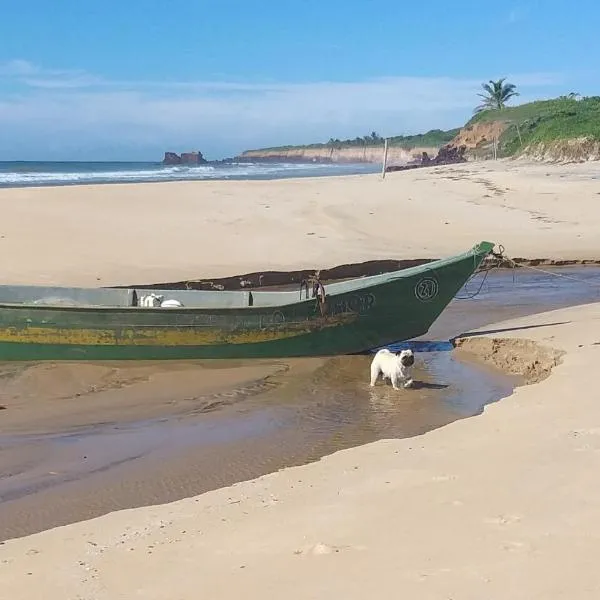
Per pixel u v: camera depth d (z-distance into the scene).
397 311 12.79
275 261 20.64
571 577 4.19
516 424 7.76
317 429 9.16
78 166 116.62
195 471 7.79
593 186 34.25
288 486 6.45
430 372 11.70
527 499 5.47
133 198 29.77
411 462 6.76
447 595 4.08
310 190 34.22
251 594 4.28
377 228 25.62
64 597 4.44
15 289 14.16
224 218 26.16
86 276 18.20
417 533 4.99
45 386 10.95
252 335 12.17
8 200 27.59
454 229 25.81
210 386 11.06
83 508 6.82
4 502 6.96
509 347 12.61
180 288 17.89
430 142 142.62
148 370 11.81
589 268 21.75
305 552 4.80
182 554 4.99
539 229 26.08
